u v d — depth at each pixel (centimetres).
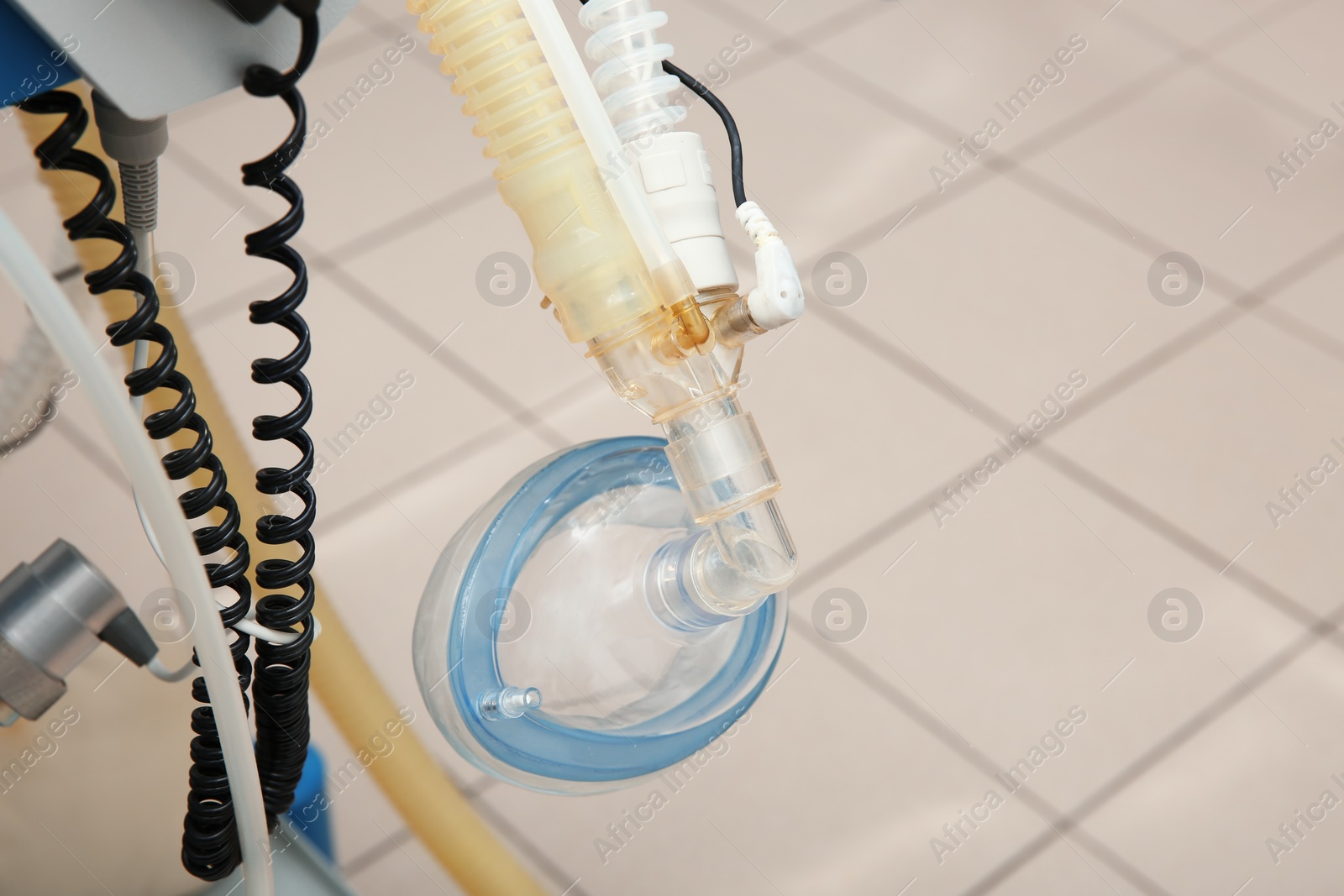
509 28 39
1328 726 147
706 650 47
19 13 34
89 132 49
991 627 151
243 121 185
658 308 41
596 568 46
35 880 53
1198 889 135
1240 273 187
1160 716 146
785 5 212
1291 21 223
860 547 156
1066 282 182
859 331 174
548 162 40
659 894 131
